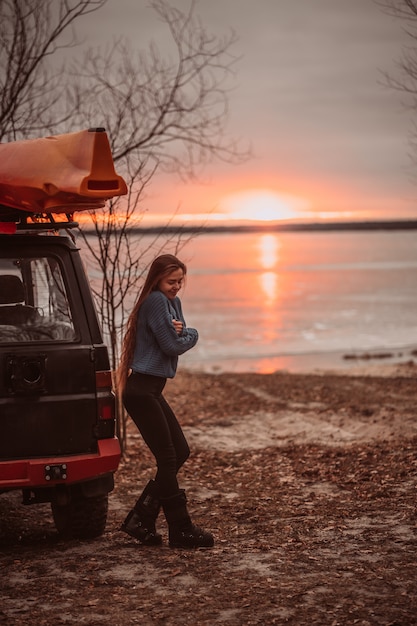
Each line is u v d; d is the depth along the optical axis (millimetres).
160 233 8352
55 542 5641
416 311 47250
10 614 4203
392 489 6734
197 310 50625
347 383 15656
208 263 135875
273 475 7648
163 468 5289
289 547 5250
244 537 5559
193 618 4082
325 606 4172
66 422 5262
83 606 4289
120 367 5336
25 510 6676
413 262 132375
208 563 4973
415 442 8617
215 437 10016
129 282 8227
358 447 8688
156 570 4867
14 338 5262
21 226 5367
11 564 5074
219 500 6754
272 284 78125
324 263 131375
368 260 142750
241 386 15312
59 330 5328
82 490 5320
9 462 5125
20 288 5320
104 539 5648
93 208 4883
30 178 4727
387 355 27219
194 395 13930
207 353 29297
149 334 5266
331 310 49125
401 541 5273
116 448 5316
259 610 4156
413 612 4043
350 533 5516
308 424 10734
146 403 5242
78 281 5398
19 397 5203
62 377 5266
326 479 7328
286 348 30875
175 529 5312
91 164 4512
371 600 4227
